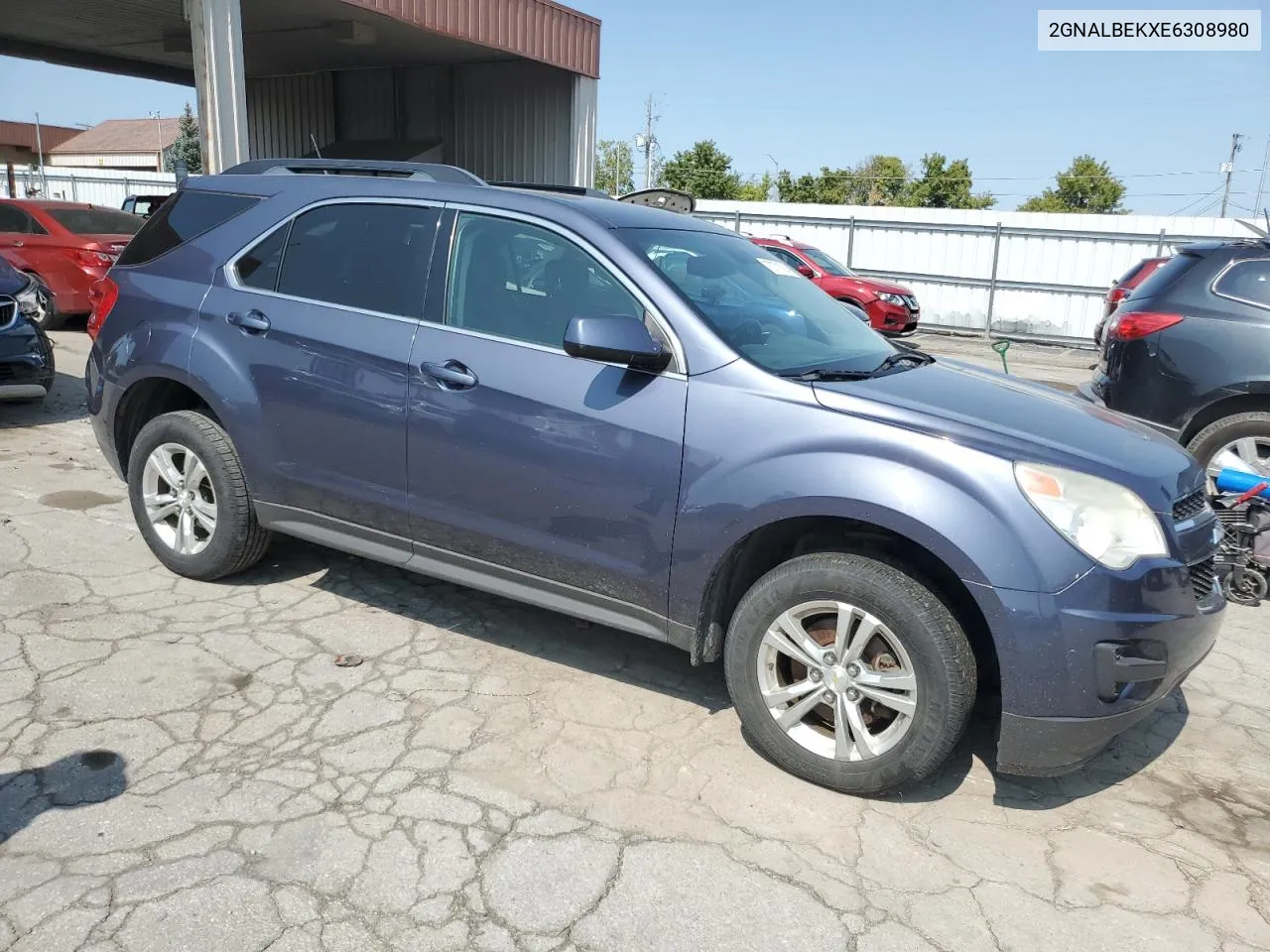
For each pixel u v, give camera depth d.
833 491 2.90
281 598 4.32
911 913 2.55
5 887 2.44
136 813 2.76
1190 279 5.69
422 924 2.40
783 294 3.96
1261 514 4.91
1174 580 2.85
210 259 4.22
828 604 2.99
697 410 3.13
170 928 2.33
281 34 15.70
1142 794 3.18
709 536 3.11
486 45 14.78
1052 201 61.19
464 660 3.84
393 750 3.17
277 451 4.00
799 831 2.88
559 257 3.50
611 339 3.09
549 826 2.82
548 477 3.37
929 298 21.27
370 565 4.77
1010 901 2.62
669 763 3.20
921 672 2.86
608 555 3.32
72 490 5.73
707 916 2.49
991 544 2.75
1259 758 3.44
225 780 2.95
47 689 3.41
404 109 19.53
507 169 18.38
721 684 3.79
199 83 11.29
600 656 3.95
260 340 3.98
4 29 16.48
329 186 4.05
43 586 4.28
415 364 3.61
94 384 4.54
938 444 2.87
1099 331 12.30
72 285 11.56
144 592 4.29
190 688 3.48
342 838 2.71
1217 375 5.49
